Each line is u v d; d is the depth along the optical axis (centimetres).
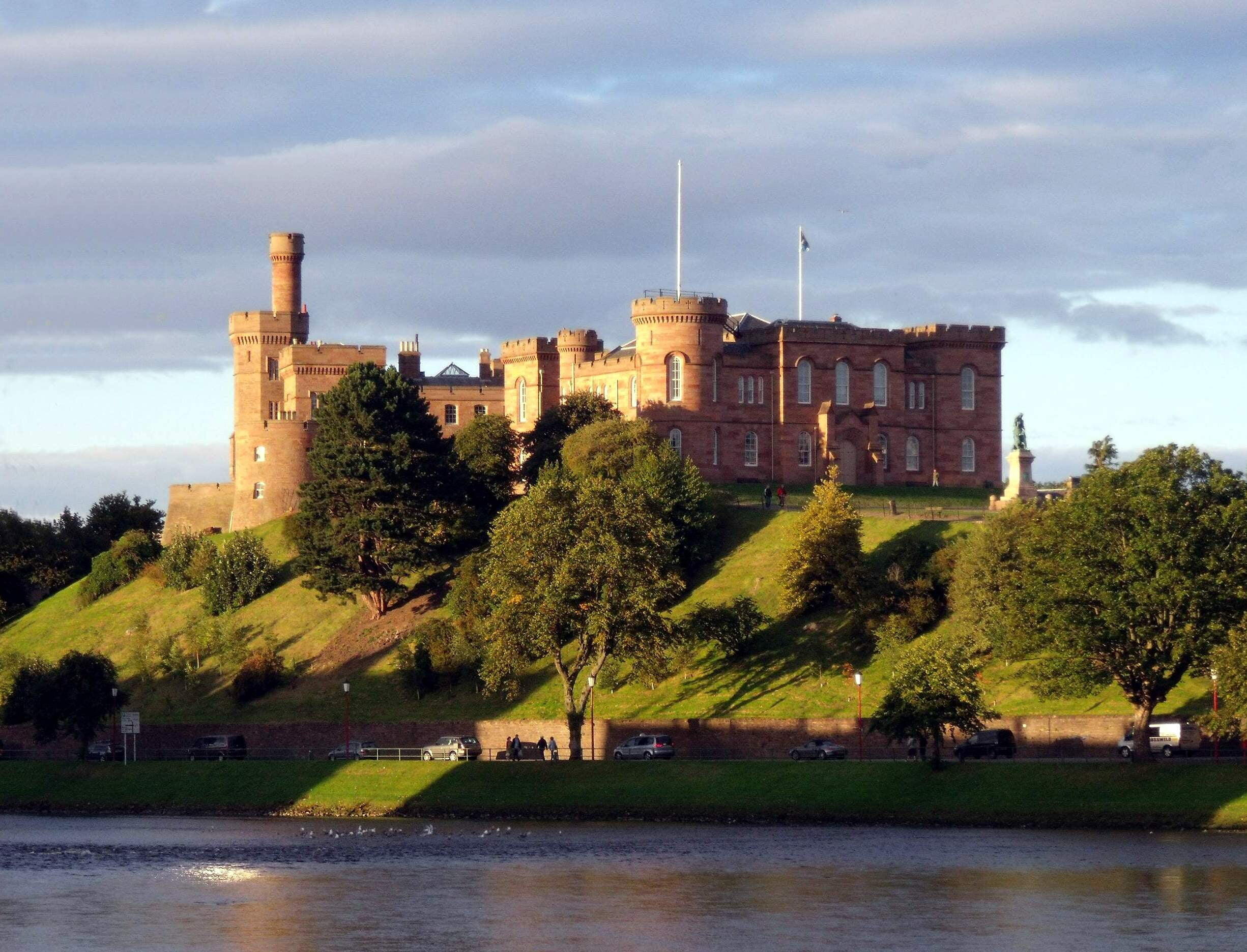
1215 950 18750
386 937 19812
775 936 19650
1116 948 18862
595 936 19738
